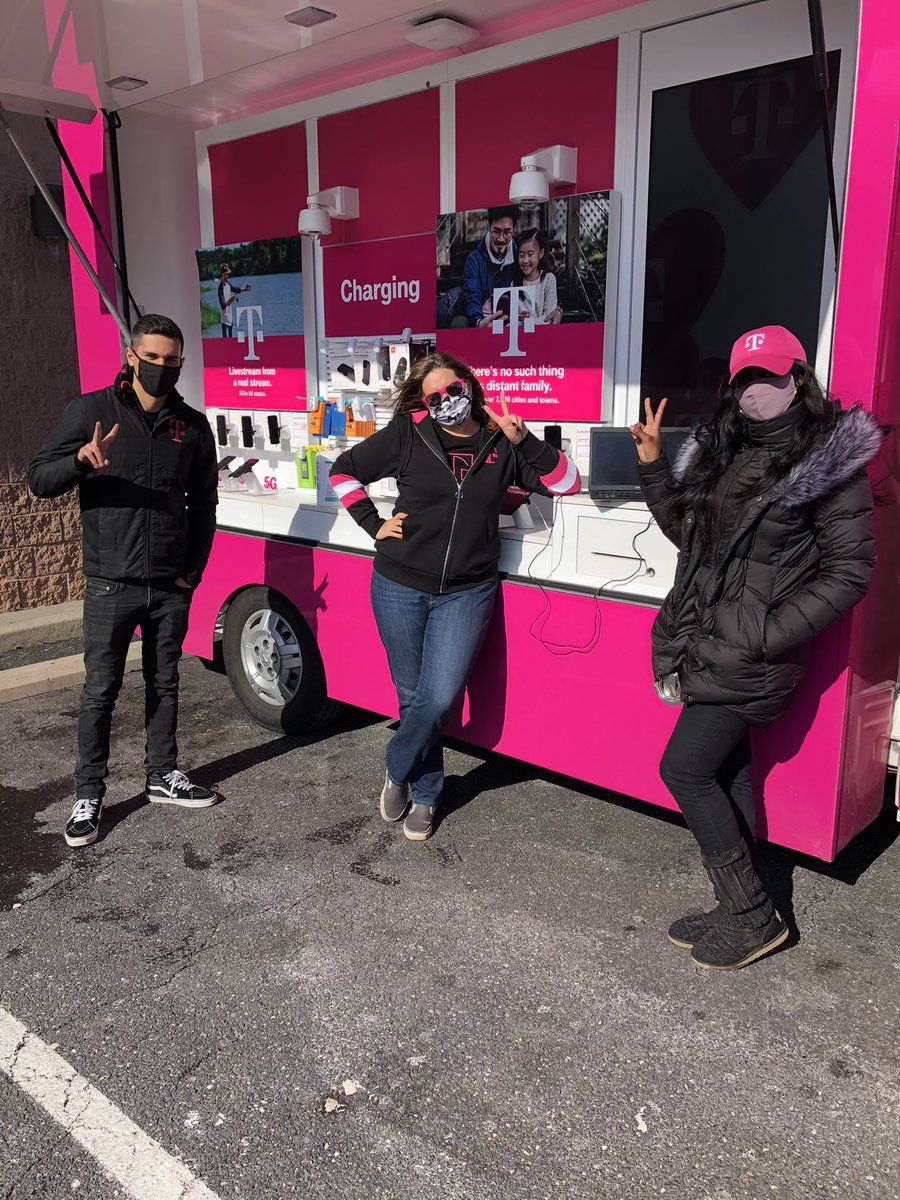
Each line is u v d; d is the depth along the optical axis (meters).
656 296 3.34
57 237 5.63
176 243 4.72
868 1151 1.89
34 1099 2.07
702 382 3.30
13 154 5.43
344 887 2.89
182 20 3.21
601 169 3.38
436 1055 2.17
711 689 2.23
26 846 3.19
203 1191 1.83
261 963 2.52
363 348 4.23
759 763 2.52
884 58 2.07
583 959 2.51
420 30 3.41
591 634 2.86
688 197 3.20
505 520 3.18
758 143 3.01
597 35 3.28
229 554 4.12
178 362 2.97
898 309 2.28
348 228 4.19
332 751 3.93
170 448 3.07
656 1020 2.28
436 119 3.78
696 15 3.05
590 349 3.49
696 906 2.75
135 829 3.29
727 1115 1.99
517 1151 1.91
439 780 3.18
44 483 2.93
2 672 4.86
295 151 4.29
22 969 2.53
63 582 6.03
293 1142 1.94
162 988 2.43
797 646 2.13
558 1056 2.16
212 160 4.67
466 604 2.94
